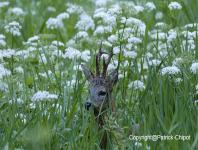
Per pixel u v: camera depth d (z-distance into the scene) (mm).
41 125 10852
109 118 10938
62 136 11039
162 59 13438
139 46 15172
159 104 11867
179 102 11664
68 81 13492
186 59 12914
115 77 11617
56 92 13055
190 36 14867
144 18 17328
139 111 11766
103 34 15914
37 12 20438
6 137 10773
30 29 18359
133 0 18766
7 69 14086
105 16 14703
